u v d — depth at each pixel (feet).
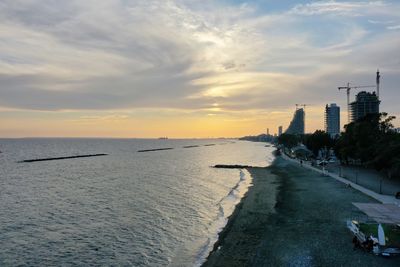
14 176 312.09
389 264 87.76
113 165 428.97
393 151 221.87
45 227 138.21
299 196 185.47
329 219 132.67
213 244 113.29
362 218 131.75
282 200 177.17
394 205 115.44
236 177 306.76
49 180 284.41
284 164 411.95
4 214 160.97
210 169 381.19
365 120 342.64
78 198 200.64
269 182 259.60
